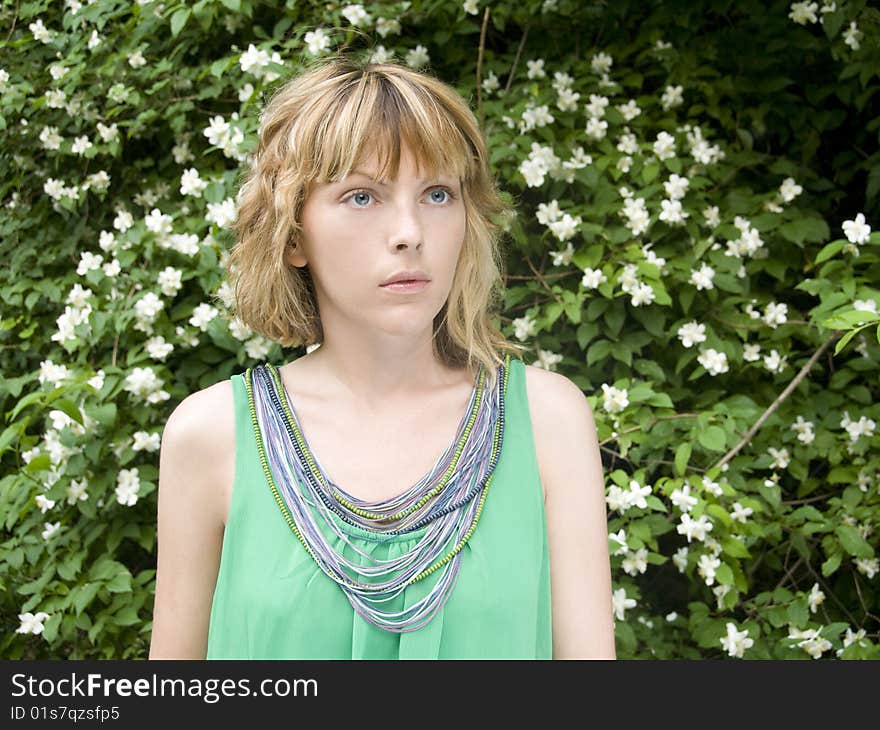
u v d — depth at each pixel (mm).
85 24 2869
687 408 2457
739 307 2502
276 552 1194
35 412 2307
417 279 1150
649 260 2275
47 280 2682
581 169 2422
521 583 1186
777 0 2703
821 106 2865
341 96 1167
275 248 1226
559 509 1278
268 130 1264
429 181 1155
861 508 2191
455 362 1342
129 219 2539
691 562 2107
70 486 2230
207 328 2297
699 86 2678
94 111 2795
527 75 2674
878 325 1951
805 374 2219
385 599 1160
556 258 2373
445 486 1206
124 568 2207
